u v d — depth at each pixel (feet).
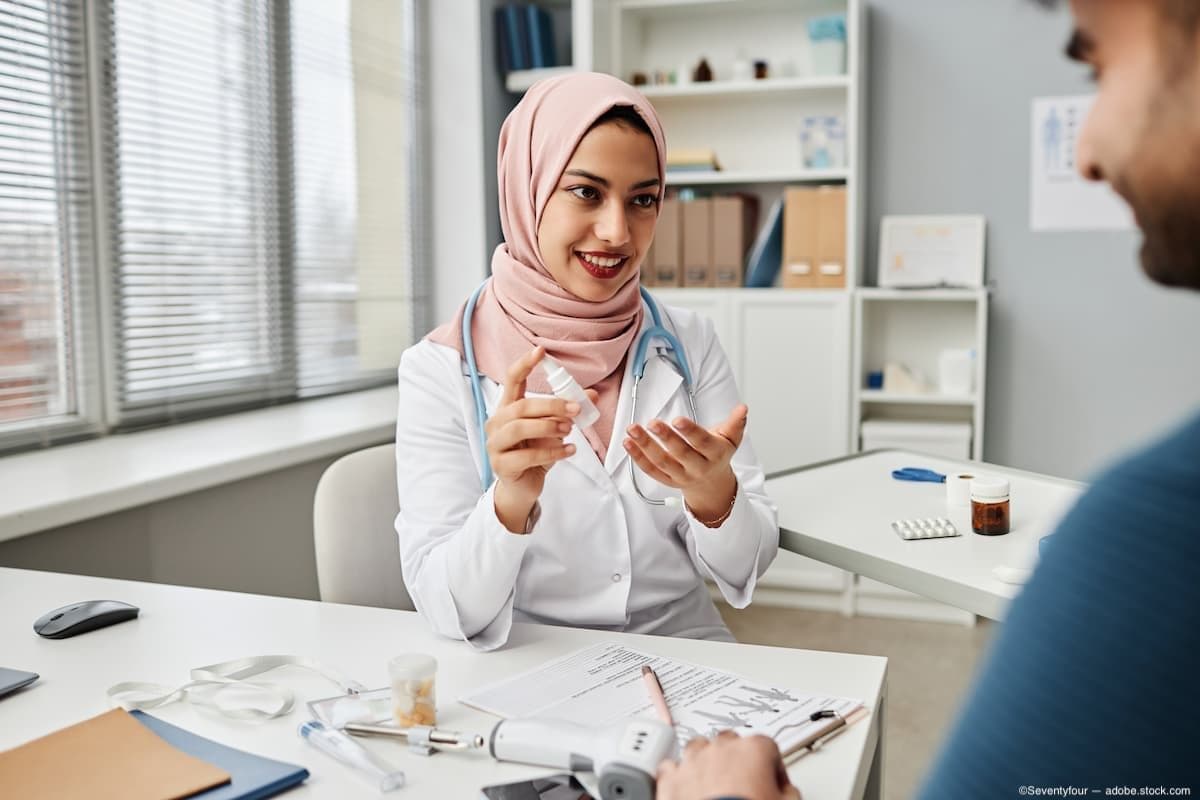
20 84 6.57
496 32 11.25
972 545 4.57
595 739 2.64
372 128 10.33
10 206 6.57
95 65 7.11
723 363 5.29
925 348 11.28
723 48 11.49
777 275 11.23
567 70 10.99
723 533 4.30
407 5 10.75
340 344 10.05
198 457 6.70
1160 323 10.57
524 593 4.49
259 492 7.52
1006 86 10.77
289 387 9.36
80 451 6.88
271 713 3.02
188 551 6.83
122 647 3.61
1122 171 1.32
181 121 7.97
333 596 4.72
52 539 5.75
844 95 11.16
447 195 11.14
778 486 5.74
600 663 3.46
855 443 10.75
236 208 8.58
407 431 4.59
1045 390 10.99
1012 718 1.31
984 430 11.18
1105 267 10.68
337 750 2.76
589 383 4.66
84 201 7.11
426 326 11.32
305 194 9.43
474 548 3.65
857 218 10.72
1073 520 1.32
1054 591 1.30
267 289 9.00
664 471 3.92
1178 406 10.60
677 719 2.97
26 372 6.79
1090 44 1.36
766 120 11.46
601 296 4.63
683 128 11.75
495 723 2.99
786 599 11.07
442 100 11.02
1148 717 1.20
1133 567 1.23
